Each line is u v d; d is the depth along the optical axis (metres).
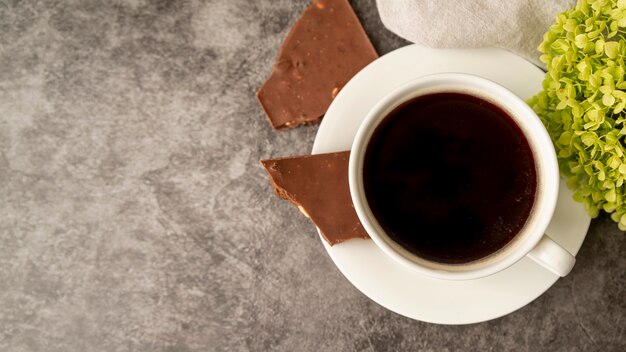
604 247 0.49
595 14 0.42
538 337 0.49
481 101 0.42
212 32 0.51
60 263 0.51
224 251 0.51
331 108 0.44
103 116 0.51
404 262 0.41
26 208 0.51
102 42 0.51
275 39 0.51
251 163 0.51
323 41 0.49
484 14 0.46
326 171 0.44
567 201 0.43
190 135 0.51
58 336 0.51
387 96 0.42
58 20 0.51
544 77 0.44
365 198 0.42
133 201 0.51
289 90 0.50
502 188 0.43
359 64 0.49
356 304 0.50
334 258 0.44
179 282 0.51
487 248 0.43
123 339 0.51
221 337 0.51
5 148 0.51
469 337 0.50
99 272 0.51
